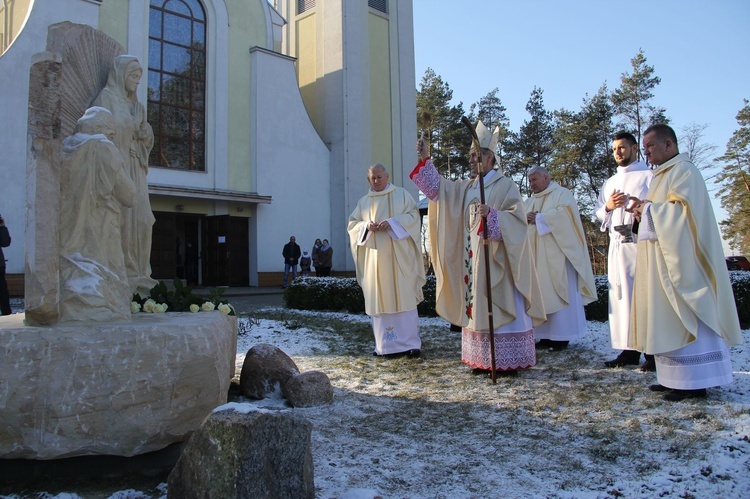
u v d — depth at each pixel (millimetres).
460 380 6125
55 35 4777
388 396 5504
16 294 16484
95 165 3996
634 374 6129
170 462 3588
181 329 3506
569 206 8023
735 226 42219
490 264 6207
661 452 3838
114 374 3293
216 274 22625
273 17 25281
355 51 26484
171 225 21469
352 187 25750
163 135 21453
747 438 3967
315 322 11523
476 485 3373
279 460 2814
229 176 23000
